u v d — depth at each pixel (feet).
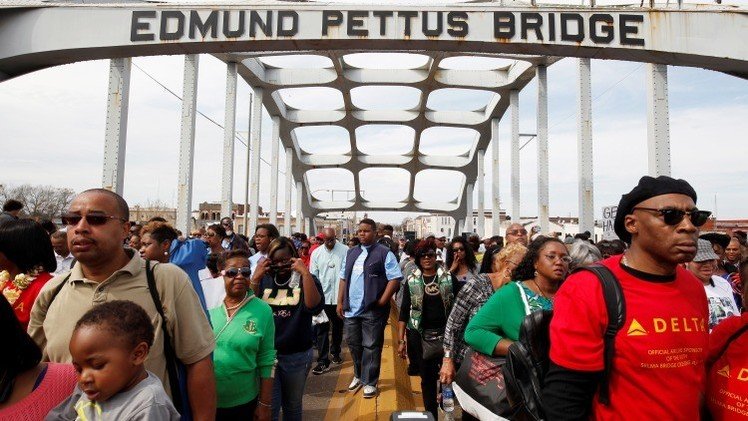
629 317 5.56
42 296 7.13
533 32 32.86
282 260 14.02
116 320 5.70
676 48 32.12
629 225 6.03
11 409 5.58
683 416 5.46
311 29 33.09
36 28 32.58
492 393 9.50
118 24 32.68
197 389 7.13
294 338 13.71
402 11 33.22
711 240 18.94
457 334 12.16
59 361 6.68
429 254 15.71
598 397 5.72
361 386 19.53
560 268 10.05
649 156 35.47
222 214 51.21
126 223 7.14
